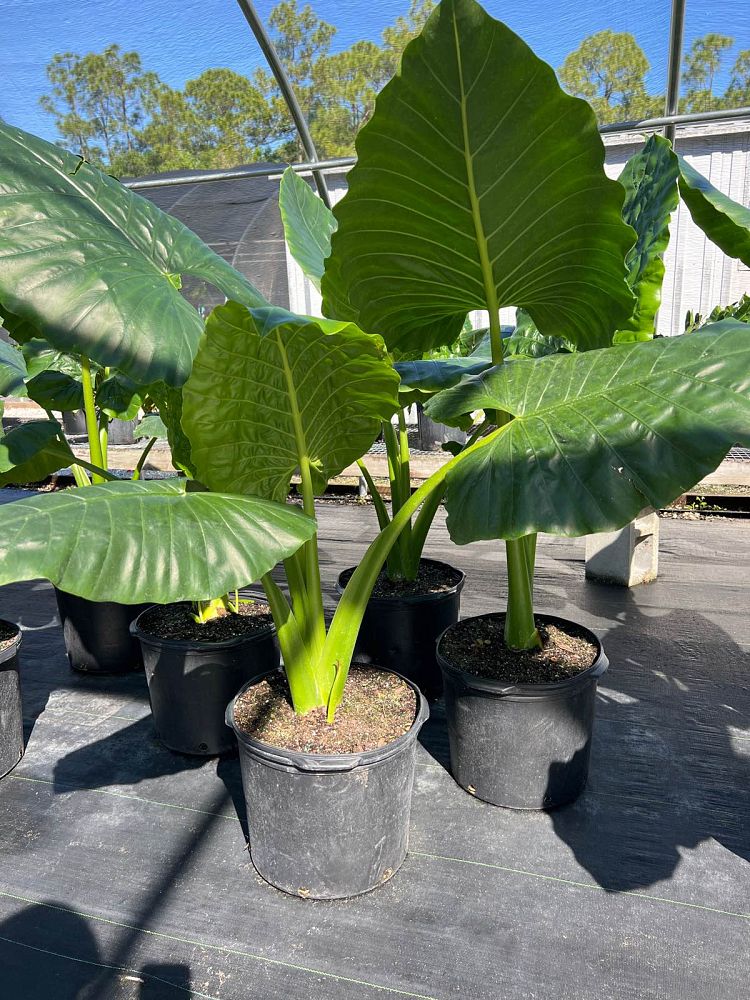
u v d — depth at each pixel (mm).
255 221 5855
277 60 3963
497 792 1728
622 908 1419
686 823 1668
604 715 2154
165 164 5105
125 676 2562
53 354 2977
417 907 1433
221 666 1914
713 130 4773
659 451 1176
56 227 1421
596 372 1404
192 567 1047
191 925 1401
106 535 1036
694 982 1256
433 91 1189
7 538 968
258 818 1462
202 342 1136
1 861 1589
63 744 2080
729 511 4496
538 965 1296
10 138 1529
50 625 3090
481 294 1678
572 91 4133
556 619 2047
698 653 2580
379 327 1835
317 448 1479
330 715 1527
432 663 2379
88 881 1523
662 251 1826
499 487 1248
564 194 1346
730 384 1228
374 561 1495
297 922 1402
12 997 1260
